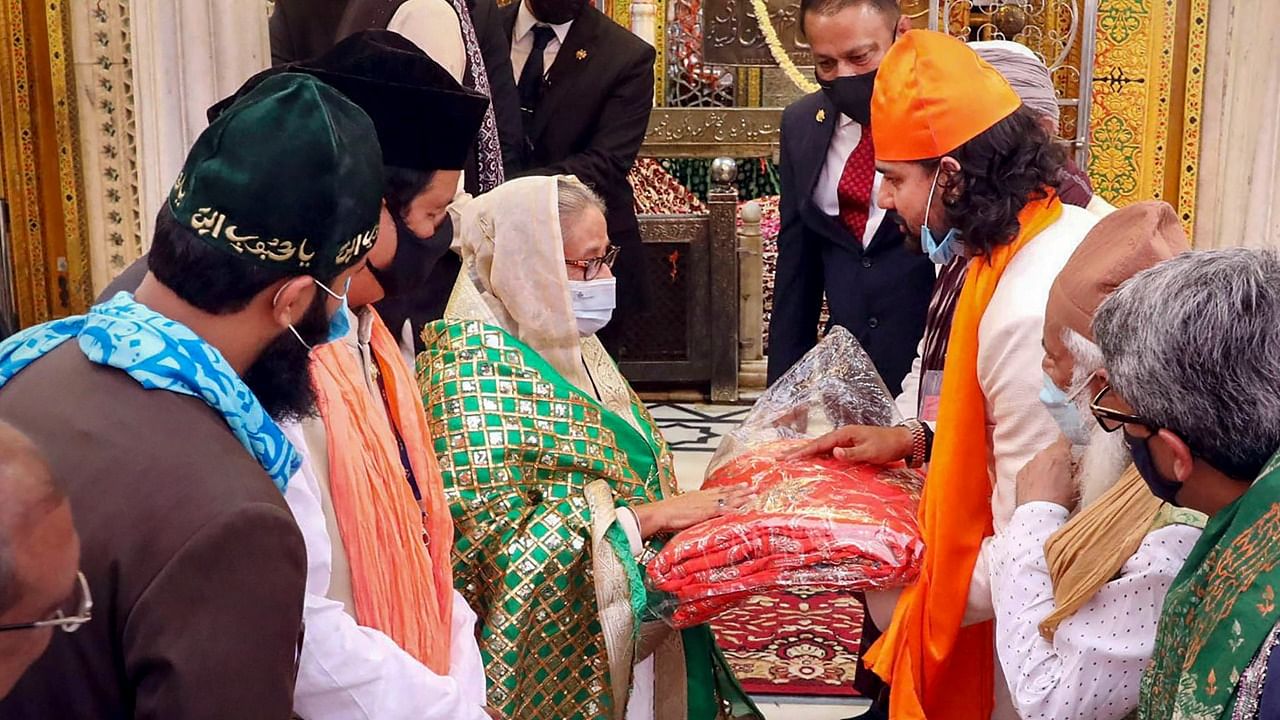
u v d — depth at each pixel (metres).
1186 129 5.70
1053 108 2.93
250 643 1.21
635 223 4.46
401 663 1.57
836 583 2.30
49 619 0.99
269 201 1.28
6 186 6.08
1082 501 1.93
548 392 2.48
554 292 2.49
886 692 3.02
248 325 1.35
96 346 1.28
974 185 2.20
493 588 2.46
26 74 5.98
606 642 2.38
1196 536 1.73
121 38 5.85
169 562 1.19
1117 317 1.44
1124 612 1.77
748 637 3.84
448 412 2.46
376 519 1.68
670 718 2.72
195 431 1.25
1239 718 1.24
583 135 4.40
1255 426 1.34
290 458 1.37
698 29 7.36
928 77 2.24
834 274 3.44
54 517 0.98
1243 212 5.17
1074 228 2.21
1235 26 5.16
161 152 4.18
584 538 2.41
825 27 3.17
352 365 1.78
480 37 3.73
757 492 2.48
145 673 1.19
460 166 1.87
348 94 1.77
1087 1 5.52
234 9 4.11
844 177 3.37
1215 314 1.35
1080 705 1.82
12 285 6.10
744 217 6.50
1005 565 1.96
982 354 2.17
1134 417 1.44
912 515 2.37
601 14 4.49
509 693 2.40
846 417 2.75
